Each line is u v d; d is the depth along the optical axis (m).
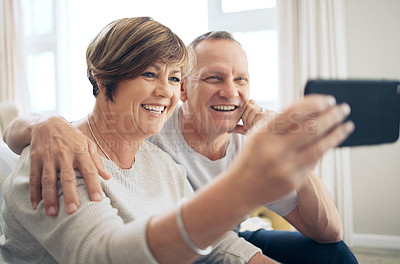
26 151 0.65
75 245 0.47
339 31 2.52
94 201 0.52
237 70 0.92
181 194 0.86
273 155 0.30
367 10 2.57
